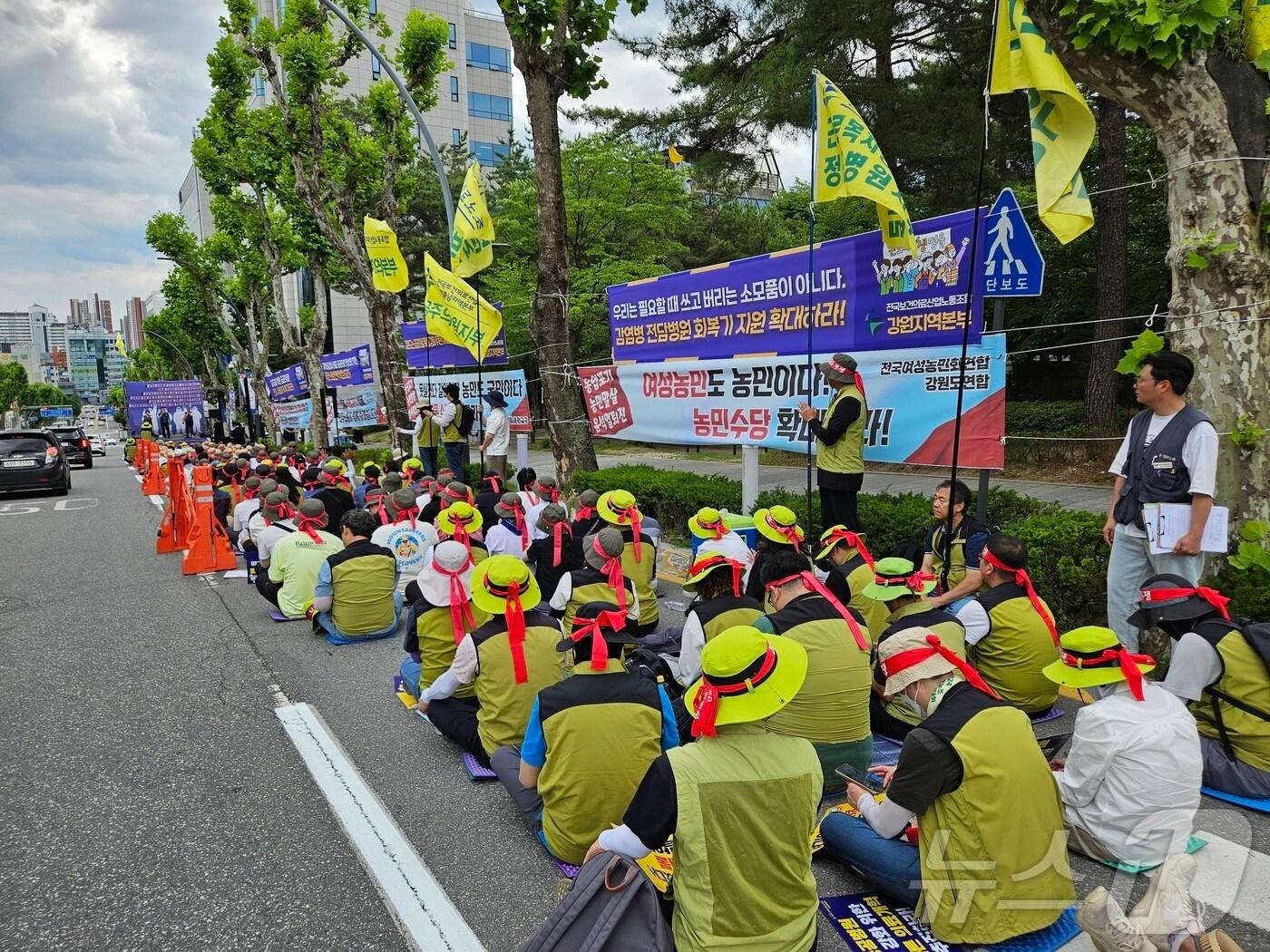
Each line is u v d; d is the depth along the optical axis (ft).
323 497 29.66
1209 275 16.56
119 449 199.00
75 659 21.06
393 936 10.18
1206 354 16.71
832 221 60.44
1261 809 11.73
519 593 12.89
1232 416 16.56
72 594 28.45
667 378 30.19
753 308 26.58
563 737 10.53
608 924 7.50
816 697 12.03
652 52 54.85
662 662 16.02
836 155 20.04
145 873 11.60
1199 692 12.14
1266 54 16.10
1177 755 9.89
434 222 108.68
